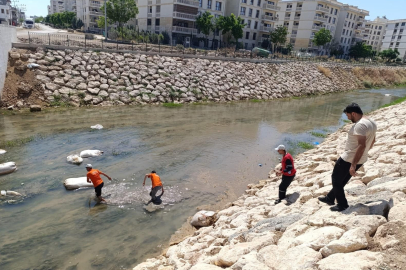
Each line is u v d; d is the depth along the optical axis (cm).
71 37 3269
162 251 686
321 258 398
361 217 455
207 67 2970
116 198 926
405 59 9312
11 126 1502
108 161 1204
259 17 6153
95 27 7412
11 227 750
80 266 627
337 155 1098
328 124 2195
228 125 1925
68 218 805
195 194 988
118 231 761
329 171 877
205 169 1203
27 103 1817
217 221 761
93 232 750
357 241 397
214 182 1089
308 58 4962
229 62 3250
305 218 538
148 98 2275
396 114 1706
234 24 4791
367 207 489
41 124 1573
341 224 466
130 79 2348
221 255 493
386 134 1180
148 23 5284
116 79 2275
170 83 2522
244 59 3447
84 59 2270
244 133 1773
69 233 739
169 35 4809
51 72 2036
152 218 830
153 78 2473
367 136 460
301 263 390
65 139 1400
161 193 966
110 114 1886
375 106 3111
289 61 4141
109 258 656
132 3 4153
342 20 7688
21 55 1988
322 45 6844
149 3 5175
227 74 3044
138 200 924
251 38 6216
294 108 2755
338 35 7844
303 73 4034
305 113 2558
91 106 1998
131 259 655
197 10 4997
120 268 626
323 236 438
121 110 2008
